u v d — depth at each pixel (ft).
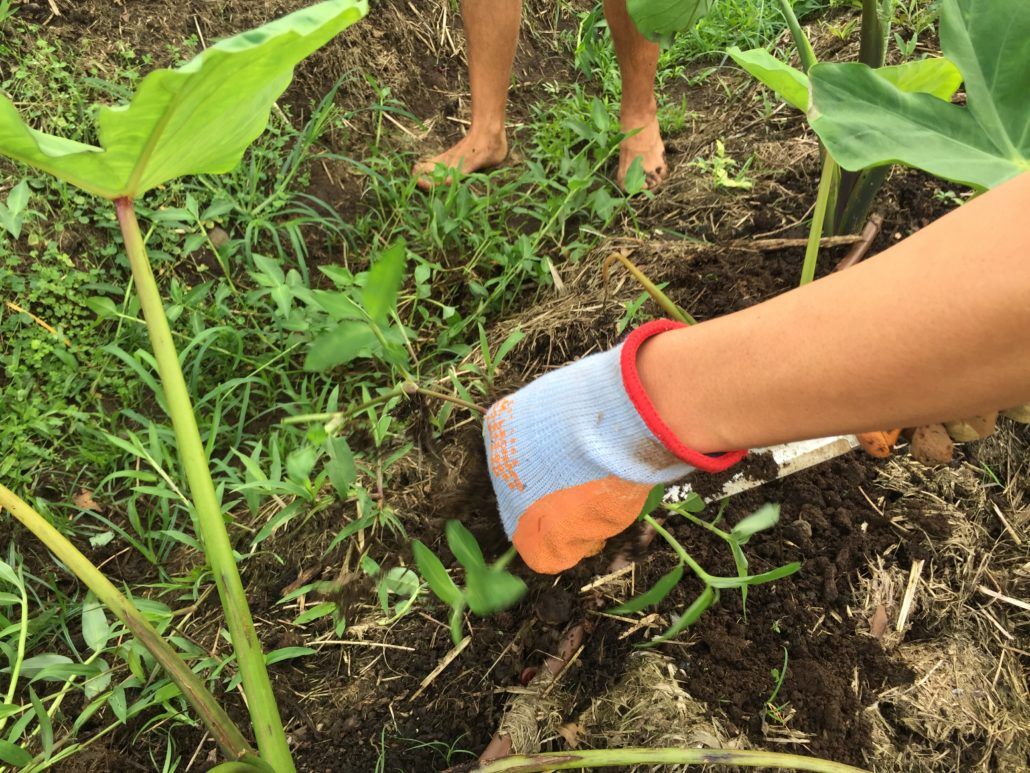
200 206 6.38
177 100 2.32
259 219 6.21
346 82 7.50
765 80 3.81
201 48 7.02
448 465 4.77
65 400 5.55
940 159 3.26
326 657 4.34
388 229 6.81
